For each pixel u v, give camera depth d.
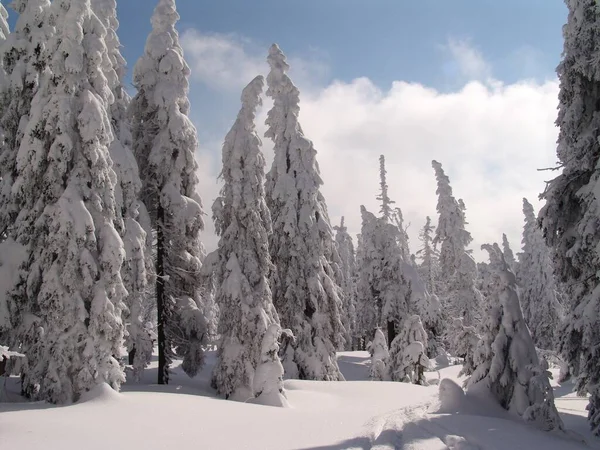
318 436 12.51
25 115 18.92
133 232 21.41
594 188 13.56
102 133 18.17
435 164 48.31
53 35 18.50
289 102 31.58
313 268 29.55
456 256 45.75
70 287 17.02
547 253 45.72
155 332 30.09
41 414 14.03
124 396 16.92
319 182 30.98
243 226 25.09
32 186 18.05
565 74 15.02
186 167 24.83
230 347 23.31
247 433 13.09
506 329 15.05
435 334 41.88
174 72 25.09
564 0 15.10
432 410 15.10
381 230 41.47
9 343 17.56
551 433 12.36
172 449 11.04
